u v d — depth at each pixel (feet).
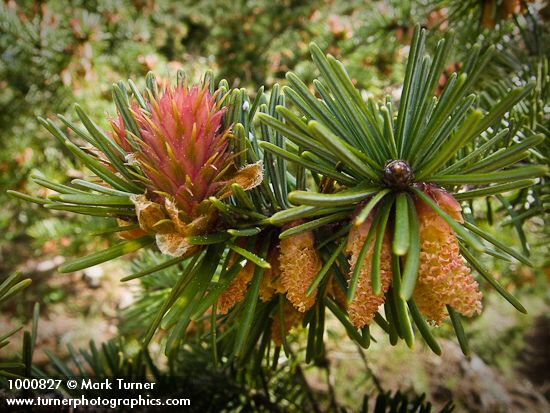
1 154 1.24
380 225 0.24
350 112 0.25
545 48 0.59
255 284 0.27
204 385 0.57
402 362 1.28
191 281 0.26
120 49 1.28
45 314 1.76
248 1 1.63
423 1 0.78
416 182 0.25
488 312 1.65
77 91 1.16
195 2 1.90
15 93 1.30
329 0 1.56
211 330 0.29
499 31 0.63
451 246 0.24
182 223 0.25
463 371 1.34
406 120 0.26
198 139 0.26
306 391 0.67
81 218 1.20
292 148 0.33
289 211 0.23
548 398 1.50
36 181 0.27
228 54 1.54
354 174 0.27
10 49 1.17
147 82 0.31
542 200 0.44
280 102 0.30
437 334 0.89
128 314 0.64
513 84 0.55
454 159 0.37
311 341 0.32
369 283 0.24
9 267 1.95
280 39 1.52
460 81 0.22
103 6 1.31
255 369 0.36
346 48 1.10
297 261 0.27
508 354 1.59
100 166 0.27
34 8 1.18
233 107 0.28
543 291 1.42
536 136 0.23
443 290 0.23
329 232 0.30
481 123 0.22
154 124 0.26
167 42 1.77
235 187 0.25
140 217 0.26
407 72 0.26
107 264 1.86
